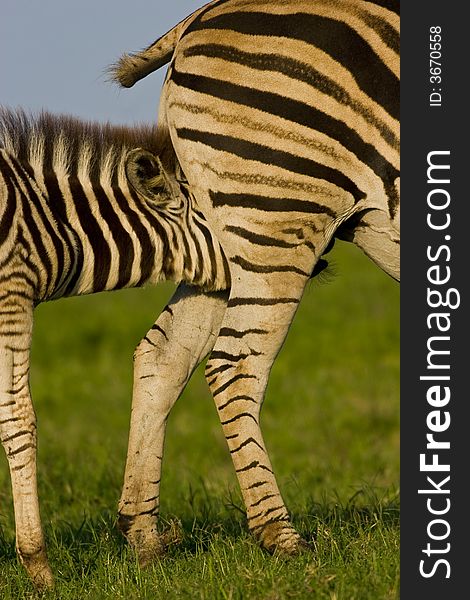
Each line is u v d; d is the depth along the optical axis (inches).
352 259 2605.8
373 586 560.1
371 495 892.0
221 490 954.1
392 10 624.1
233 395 642.8
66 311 2273.6
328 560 610.5
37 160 663.8
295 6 625.6
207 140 634.8
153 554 691.4
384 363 1724.9
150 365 713.6
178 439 1352.1
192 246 686.5
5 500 924.0
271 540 639.8
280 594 553.9
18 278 639.8
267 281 639.1
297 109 617.9
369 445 1268.5
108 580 645.9
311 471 1104.2
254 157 625.6
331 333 1918.1
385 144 621.3
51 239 651.5
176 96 647.1
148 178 676.1
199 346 720.3
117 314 2202.3
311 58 616.7
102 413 1524.4
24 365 640.4
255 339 641.6
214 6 653.3
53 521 837.2
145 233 677.3
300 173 622.8
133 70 714.8
